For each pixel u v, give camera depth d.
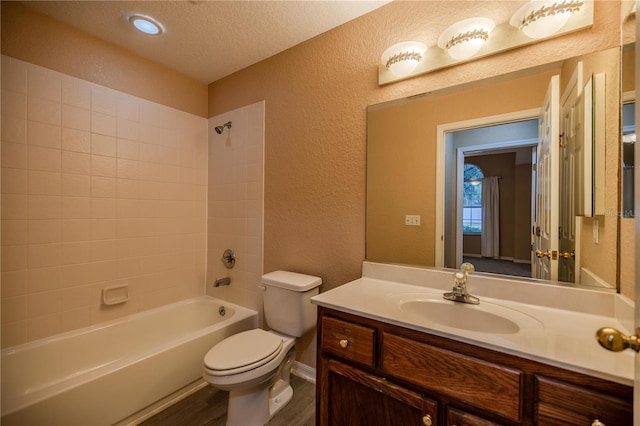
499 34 1.27
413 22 1.49
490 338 0.86
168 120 2.30
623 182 0.95
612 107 1.03
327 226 1.82
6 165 1.57
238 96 2.32
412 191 1.53
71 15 1.68
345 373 1.13
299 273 1.94
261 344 1.57
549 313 1.09
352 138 1.72
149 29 1.80
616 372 0.68
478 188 1.37
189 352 1.77
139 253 2.14
